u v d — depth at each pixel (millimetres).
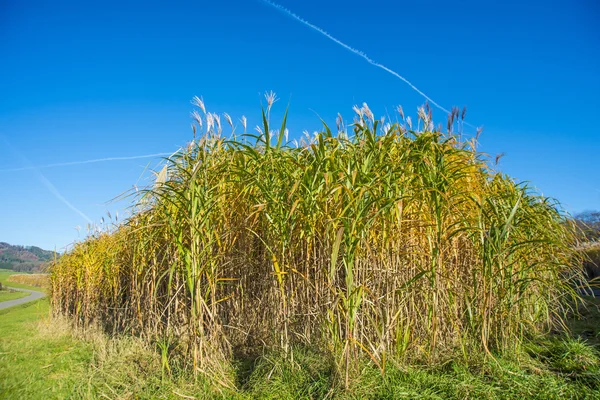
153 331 5359
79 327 8312
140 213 5156
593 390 3361
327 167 3809
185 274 4320
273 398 3480
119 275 7277
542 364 4121
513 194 4488
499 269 3916
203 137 4398
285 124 4062
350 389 3275
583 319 6344
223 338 4508
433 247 3965
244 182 4176
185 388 3857
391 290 3902
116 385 4262
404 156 3871
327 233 3662
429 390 3305
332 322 3445
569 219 5582
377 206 3754
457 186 4430
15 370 5434
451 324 4234
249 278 4738
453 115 4723
